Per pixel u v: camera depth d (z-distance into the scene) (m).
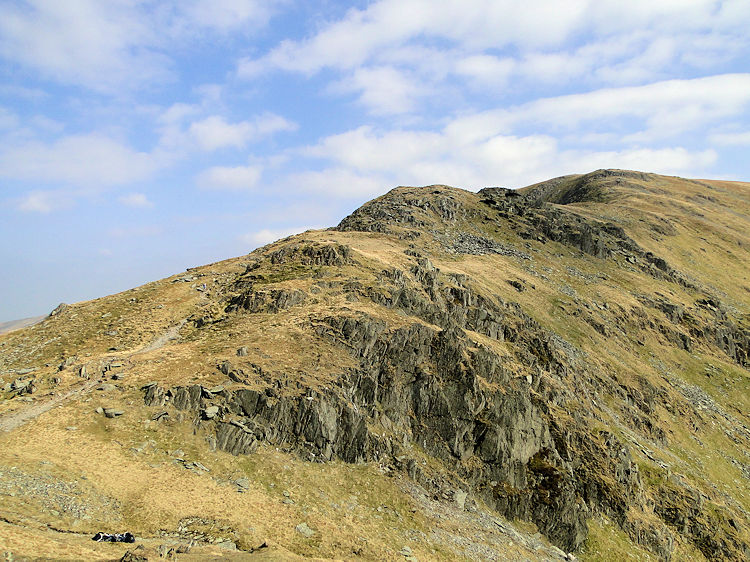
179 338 69.88
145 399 51.34
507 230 142.88
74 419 48.31
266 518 41.72
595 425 71.62
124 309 81.25
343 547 41.16
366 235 116.19
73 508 36.09
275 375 55.25
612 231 159.88
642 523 61.00
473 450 59.44
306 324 64.06
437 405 60.84
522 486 58.47
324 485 48.88
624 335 107.38
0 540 27.39
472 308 81.31
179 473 44.00
